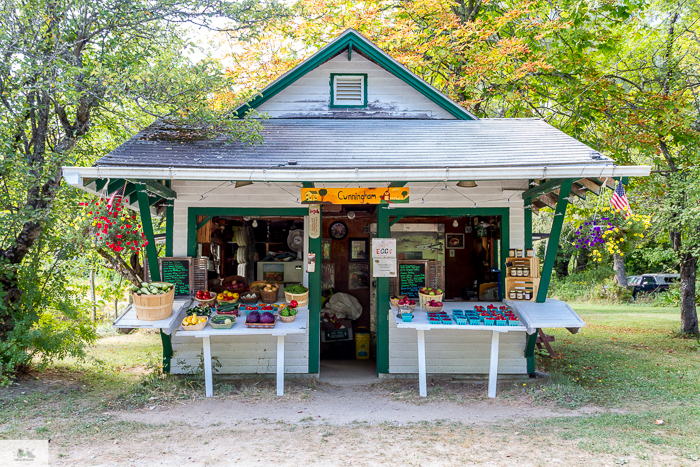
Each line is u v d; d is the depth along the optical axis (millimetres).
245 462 4531
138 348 10914
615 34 13359
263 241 9609
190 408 6363
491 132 8148
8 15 7648
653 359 9883
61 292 8172
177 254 8047
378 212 8305
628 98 12633
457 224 9648
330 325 9961
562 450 4871
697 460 4613
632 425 5664
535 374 8227
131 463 4461
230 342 8047
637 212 12188
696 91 13031
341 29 13883
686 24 12781
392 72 8875
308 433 5395
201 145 7355
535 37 12156
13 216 7430
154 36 8719
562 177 6305
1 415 5758
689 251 12000
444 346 8195
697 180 10438
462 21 14109
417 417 6090
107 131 10391
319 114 8883
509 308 7559
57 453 4664
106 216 6082
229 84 7750
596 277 26797
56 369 8383
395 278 8266
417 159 6789
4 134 7430
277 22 9570
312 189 7047
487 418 6047
